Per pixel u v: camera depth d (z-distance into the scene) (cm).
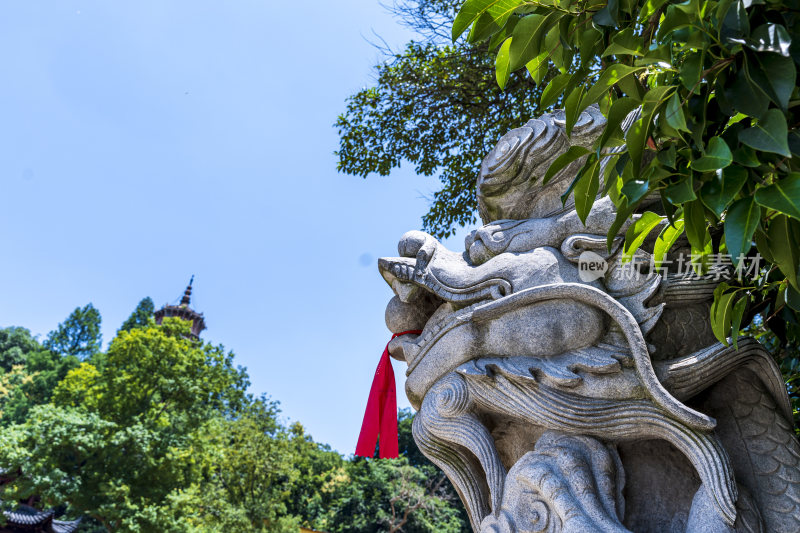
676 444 244
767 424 258
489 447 270
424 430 290
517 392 267
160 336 1956
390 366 342
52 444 1638
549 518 240
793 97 167
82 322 4953
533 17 190
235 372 2859
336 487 3269
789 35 147
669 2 180
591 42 197
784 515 239
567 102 193
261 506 2302
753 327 405
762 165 158
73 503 1658
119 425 1798
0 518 2070
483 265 300
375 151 808
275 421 2528
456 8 738
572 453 250
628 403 253
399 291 325
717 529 223
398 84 765
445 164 791
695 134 162
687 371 254
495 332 279
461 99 762
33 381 3641
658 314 263
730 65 159
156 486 1762
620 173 192
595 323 268
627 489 257
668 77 191
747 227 154
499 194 329
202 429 2019
